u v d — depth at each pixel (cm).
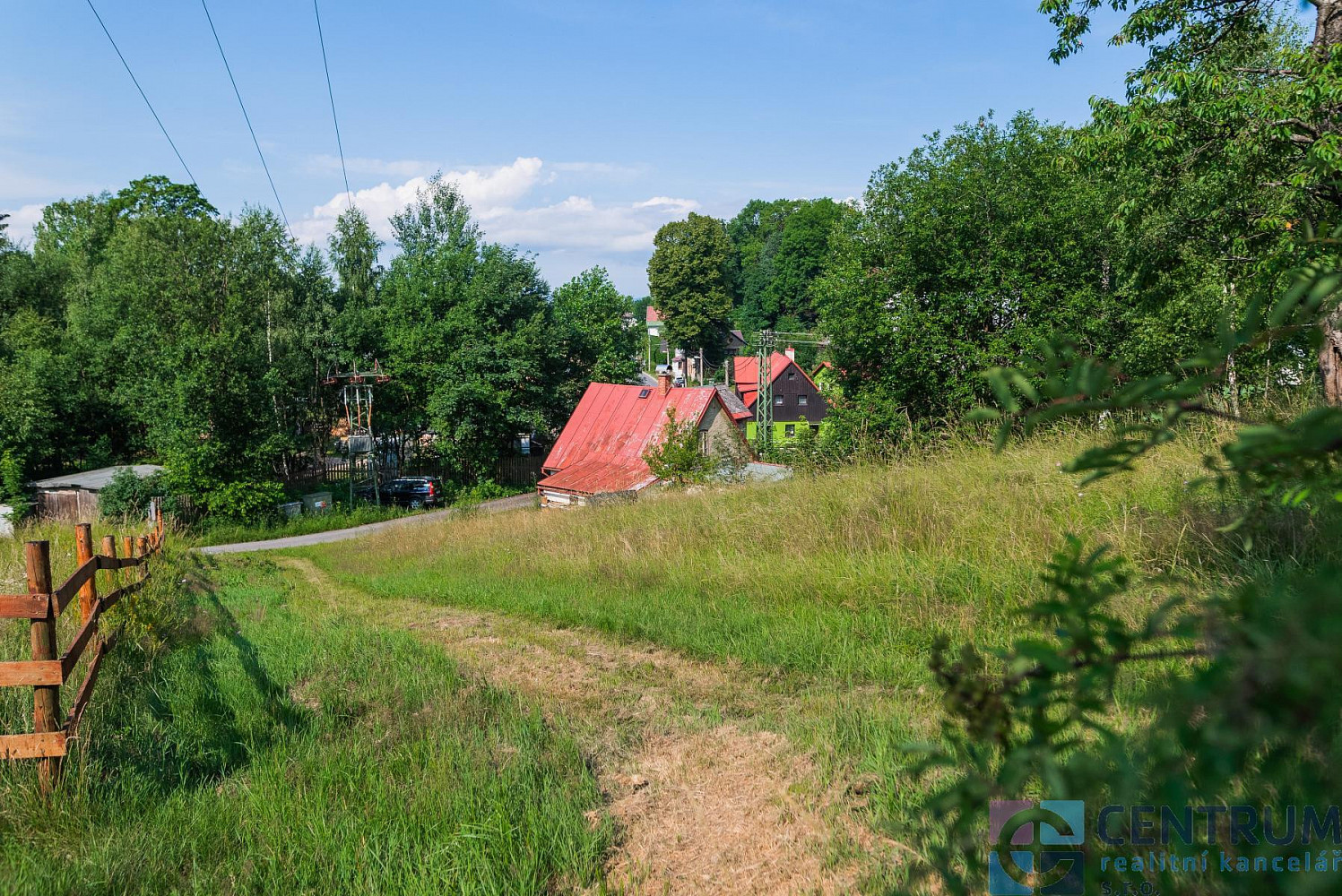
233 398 3669
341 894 351
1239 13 1270
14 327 4625
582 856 381
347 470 4931
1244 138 1195
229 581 1595
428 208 5150
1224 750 74
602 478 3259
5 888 346
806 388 6869
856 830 378
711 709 568
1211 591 454
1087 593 105
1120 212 1416
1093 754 95
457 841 377
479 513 2797
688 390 3522
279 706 596
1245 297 1321
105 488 3456
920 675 557
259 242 4419
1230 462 99
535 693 638
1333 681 69
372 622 1020
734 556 950
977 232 2581
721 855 378
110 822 417
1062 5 1385
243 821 415
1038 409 104
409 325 4875
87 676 556
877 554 796
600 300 5709
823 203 9150
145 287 4003
